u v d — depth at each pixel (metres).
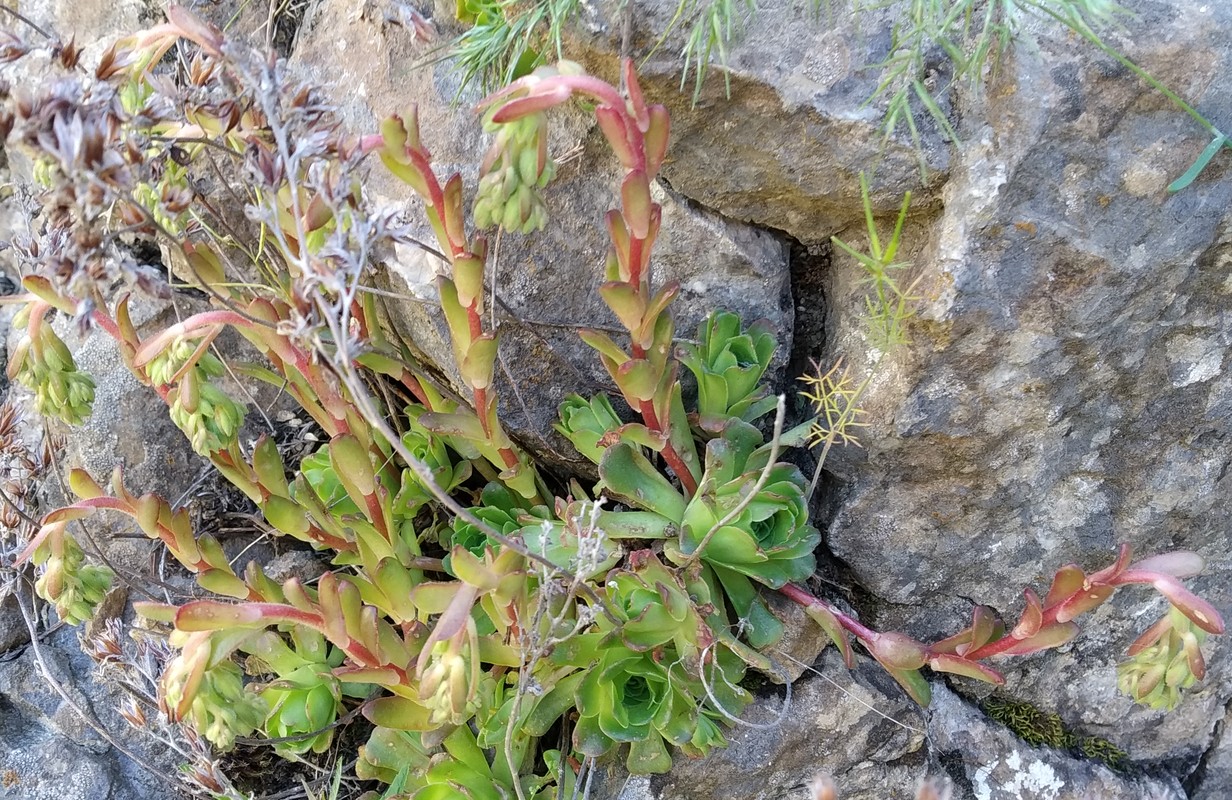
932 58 0.33
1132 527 0.40
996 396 0.36
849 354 0.39
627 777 0.40
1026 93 0.32
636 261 0.30
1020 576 0.41
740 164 0.36
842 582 0.43
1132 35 0.32
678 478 0.42
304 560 0.46
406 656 0.35
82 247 0.25
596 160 0.37
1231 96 0.31
